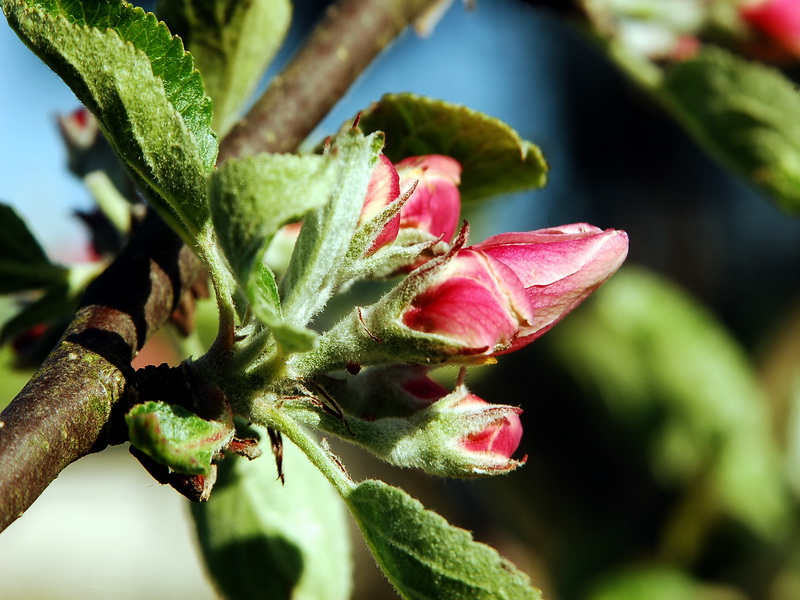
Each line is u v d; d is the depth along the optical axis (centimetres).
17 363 23
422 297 17
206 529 22
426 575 17
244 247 15
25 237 21
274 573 22
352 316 17
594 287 18
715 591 42
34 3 17
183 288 19
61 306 22
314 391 18
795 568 42
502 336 17
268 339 17
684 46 29
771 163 27
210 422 16
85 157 24
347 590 23
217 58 22
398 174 19
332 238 17
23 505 16
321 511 23
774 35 29
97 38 16
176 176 16
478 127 21
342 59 23
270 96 23
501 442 18
